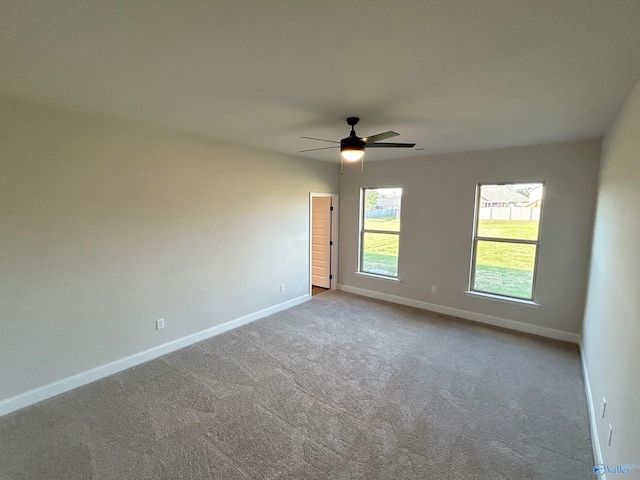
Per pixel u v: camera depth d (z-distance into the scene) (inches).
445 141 151.2
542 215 158.4
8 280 99.6
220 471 78.3
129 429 92.9
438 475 77.7
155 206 134.3
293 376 122.4
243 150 167.9
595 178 143.0
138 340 132.2
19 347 102.6
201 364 131.6
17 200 100.0
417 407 104.1
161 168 135.1
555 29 57.0
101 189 118.2
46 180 105.3
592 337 115.2
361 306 208.2
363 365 131.2
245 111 107.7
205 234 153.9
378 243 226.1
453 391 113.3
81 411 101.2
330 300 221.3
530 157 159.0
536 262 163.0
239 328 170.4
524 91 87.0
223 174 159.3
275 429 93.3
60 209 108.8
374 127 126.3
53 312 109.1
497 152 168.7
